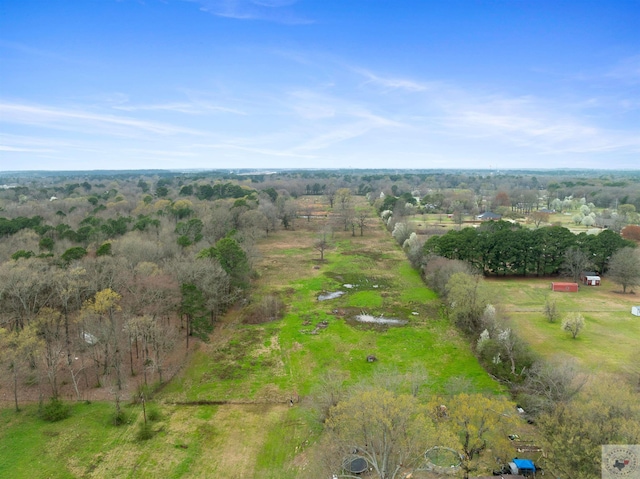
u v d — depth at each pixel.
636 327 56.59
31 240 80.75
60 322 48.22
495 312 52.84
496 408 29.92
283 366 47.66
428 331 57.09
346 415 28.78
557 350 49.38
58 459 32.00
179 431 35.84
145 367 43.62
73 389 41.62
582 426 26.06
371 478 29.64
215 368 47.12
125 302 49.34
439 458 29.56
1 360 38.19
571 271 78.69
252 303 67.81
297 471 31.19
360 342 53.72
